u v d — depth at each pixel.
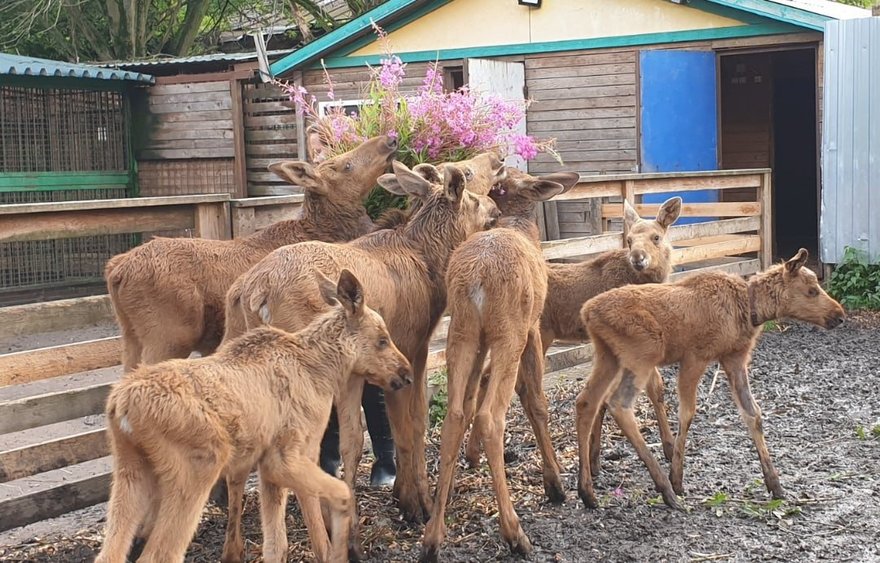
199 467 4.49
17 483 7.28
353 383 5.36
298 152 15.78
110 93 16.11
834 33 13.04
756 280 6.52
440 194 6.19
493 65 14.48
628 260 7.38
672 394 9.02
